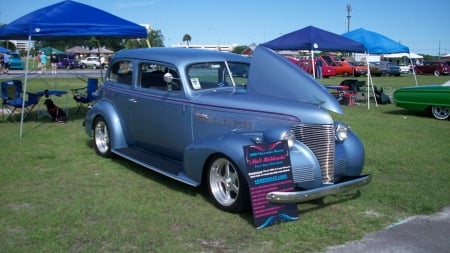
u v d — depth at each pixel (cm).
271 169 438
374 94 1595
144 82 639
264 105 489
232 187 468
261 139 458
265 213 433
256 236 415
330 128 476
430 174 635
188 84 561
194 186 514
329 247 396
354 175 517
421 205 500
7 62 3244
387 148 807
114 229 428
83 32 905
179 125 572
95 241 402
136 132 658
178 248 389
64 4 920
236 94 541
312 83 514
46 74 3070
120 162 687
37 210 477
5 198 513
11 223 440
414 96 1258
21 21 888
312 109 473
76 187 560
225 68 594
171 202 505
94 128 737
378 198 528
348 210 489
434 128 1051
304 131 467
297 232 424
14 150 755
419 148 809
